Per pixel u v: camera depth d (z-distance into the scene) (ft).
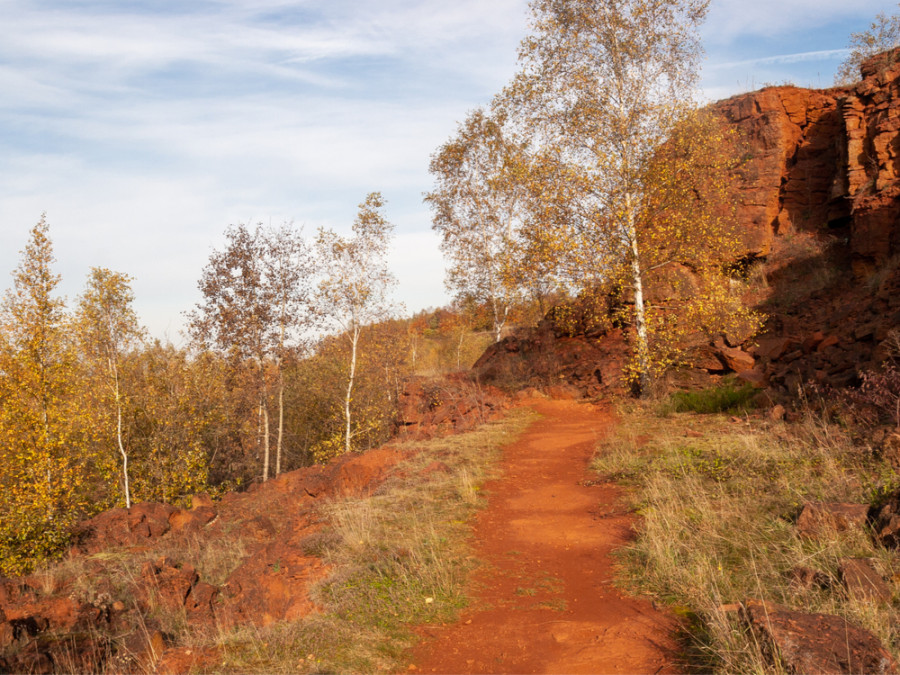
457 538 28.27
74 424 66.08
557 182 61.72
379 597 21.45
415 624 19.90
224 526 40.70
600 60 62.59
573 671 16.33
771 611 15.02
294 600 21.97
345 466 42.24
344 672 16.51
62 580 29.78
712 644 15.90
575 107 62.44
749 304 68.23
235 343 83.35
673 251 61.52
